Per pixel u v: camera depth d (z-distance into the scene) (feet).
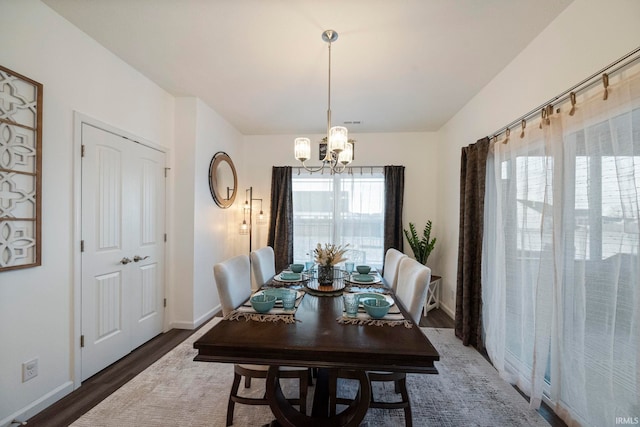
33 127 5.32
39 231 5.41
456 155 10.69
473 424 5.25
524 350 6.25
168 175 9.45
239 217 13.62
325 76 8.07
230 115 11.31
